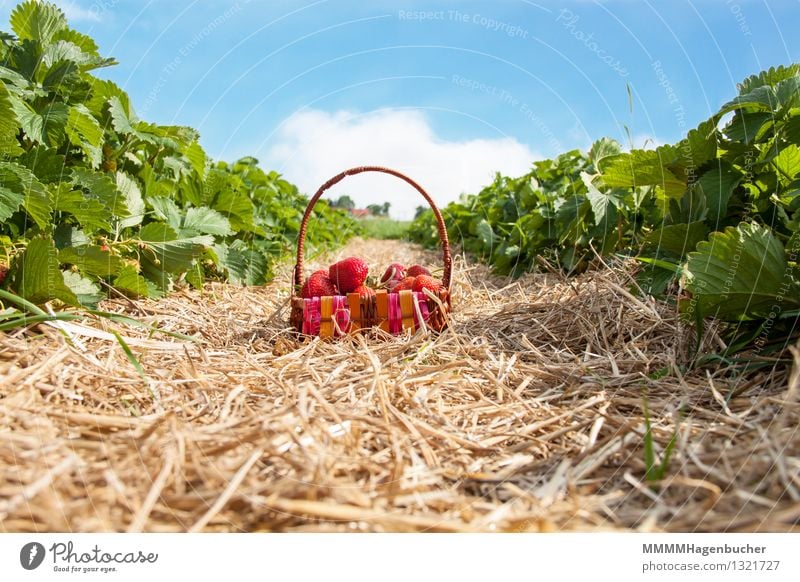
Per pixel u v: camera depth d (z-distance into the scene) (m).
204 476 1.56
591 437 1.90
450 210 10.56
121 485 1.47
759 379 2.26
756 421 1.90
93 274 3.28
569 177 6.65
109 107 3.78
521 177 7.57
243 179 8.10
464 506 1.57
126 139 4.00
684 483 1.56
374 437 1.91
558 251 5.79
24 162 3.15
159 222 4.08
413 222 16.97
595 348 3.04
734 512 1.48
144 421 1.88
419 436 1.90
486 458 1.87
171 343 2.83
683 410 2.11
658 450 1.80
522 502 1.59
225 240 5.55
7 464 1.58
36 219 2.92
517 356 2.87
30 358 2.26
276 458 1.70
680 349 2.68
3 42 3.33
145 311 3.58
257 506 1.47
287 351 3.04
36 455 1.61
